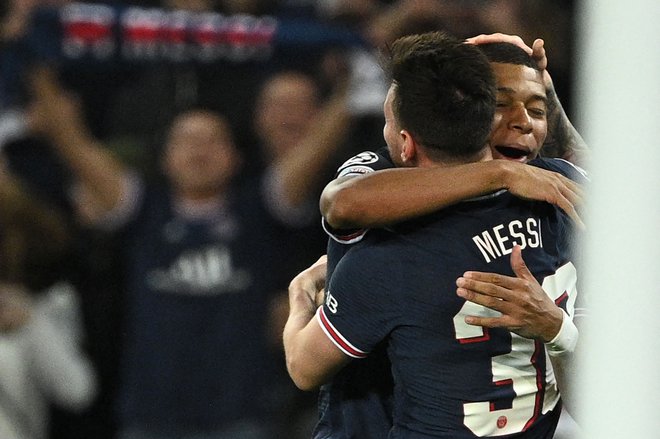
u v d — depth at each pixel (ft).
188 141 62.54
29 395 63.67
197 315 61.57
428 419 28.48
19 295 64.03
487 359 28.09
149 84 68.85
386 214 27.35
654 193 18.51
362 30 68.18
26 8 67.82
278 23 68.33
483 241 27.99
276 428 61.36
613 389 19.08
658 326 18.83
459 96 27.86
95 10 68.23
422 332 28.04
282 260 63.16
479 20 67.05
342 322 28.66
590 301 19.62
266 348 61.93
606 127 18.53
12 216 64.23
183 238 62.44
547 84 32.37
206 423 60.80
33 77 67.51
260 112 66.90
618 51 18.20
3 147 67.97
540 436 29.22
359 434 30.42
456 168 27.63
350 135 65.36
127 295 63.82
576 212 27.45
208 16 68.49
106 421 65.51
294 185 63.05
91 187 65.51
